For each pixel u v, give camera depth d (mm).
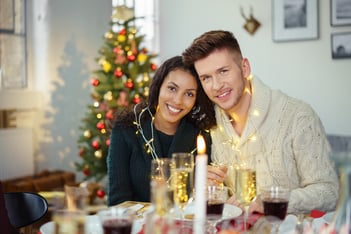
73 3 5359
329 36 4852
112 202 2229
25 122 5074
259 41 5215
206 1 5602
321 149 2031
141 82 4652
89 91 5496
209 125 2240
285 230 1514
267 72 5188
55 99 5266
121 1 5977
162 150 2295
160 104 2221
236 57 2023
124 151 2262
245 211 1500
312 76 4961
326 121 4926
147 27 6090
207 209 1446
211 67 1999
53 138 5277
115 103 4453
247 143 2092
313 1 4879
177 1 5836
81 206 1190
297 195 1861
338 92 4859
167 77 2191
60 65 5277
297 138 2041
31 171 5016
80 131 5430
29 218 2125
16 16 5047
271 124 2070
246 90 2094
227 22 5445
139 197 2285
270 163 2074
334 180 1999
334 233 1182
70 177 5043
